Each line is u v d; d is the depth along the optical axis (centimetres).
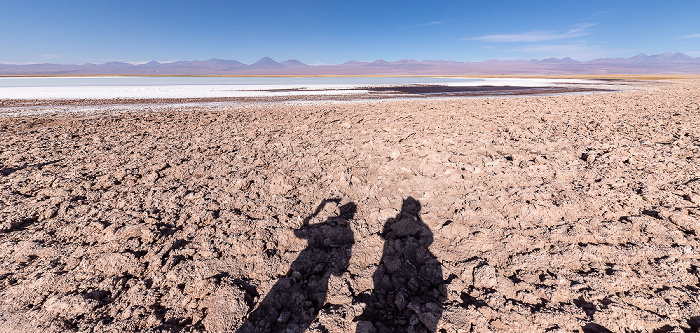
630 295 241
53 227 362
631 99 1759
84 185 485
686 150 614
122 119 1185
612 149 647
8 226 359
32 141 793
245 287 271
